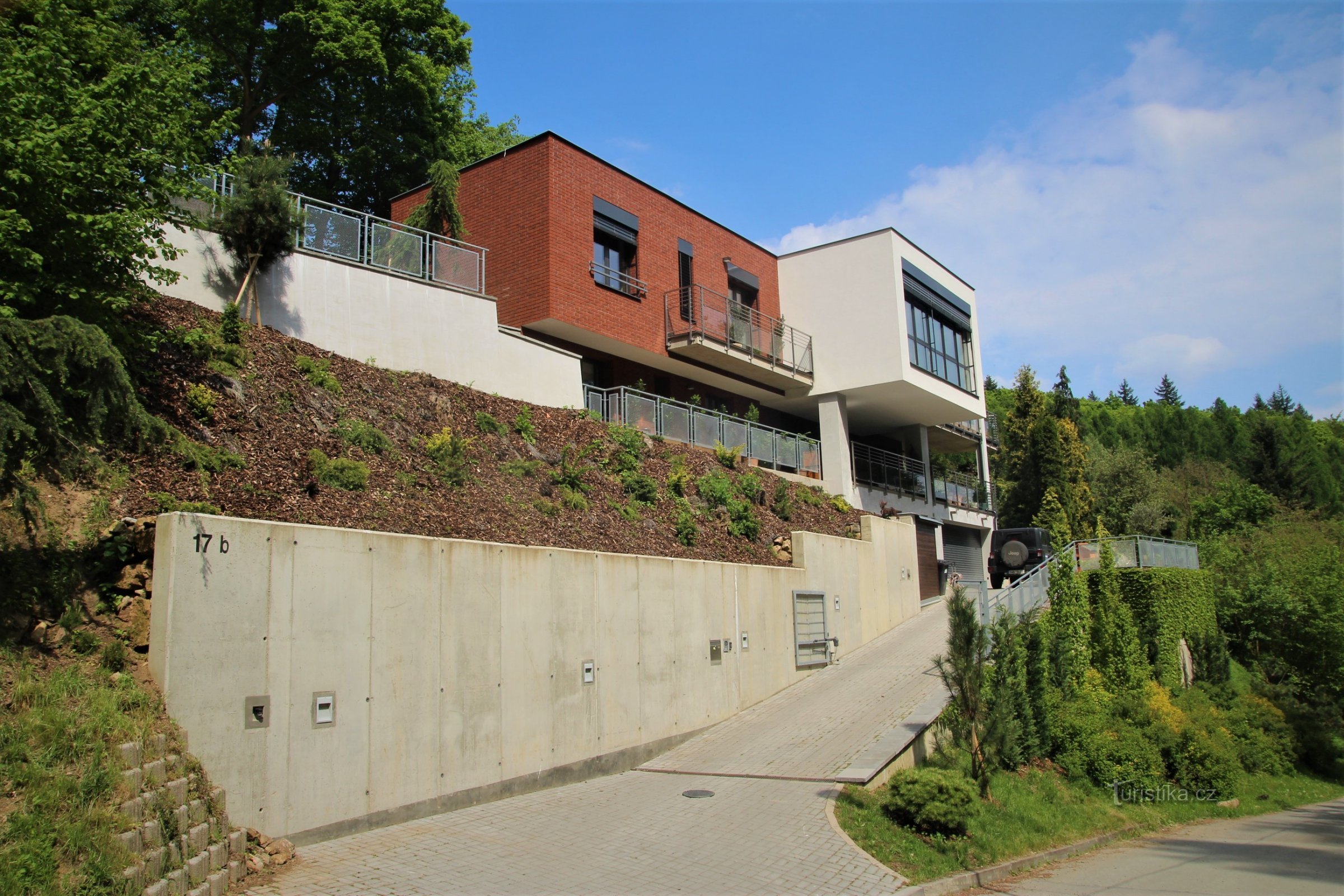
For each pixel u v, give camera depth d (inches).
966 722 502.0
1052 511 1547.7
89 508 336.2
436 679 391.2
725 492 782.5
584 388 780.6
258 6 999.0
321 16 968.9
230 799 303.6
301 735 330.6
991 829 446.6
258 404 464.8
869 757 494.6
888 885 344.8
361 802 351.3
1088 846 490.3
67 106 335.6
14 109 311.9
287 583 333.4
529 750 438.6
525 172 844.6
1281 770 816.9
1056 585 773.9
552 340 861.8
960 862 397.7
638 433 759.7
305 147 1144.8
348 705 350.3
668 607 561.3
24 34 356.5
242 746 310.0
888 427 1318.9
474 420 614.5
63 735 252.7
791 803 430.3
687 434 868.0
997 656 600.1
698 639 588.7
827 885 334.0
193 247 531.8
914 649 797.9
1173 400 5142.7
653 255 940.0
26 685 262.7
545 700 452.4
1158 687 807.7
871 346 1080.2
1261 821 629.0
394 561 378.3
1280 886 405.7
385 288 629.9
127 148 358.0
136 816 248.8
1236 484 1667.1
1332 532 1325.0
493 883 307.3
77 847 225.8
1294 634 1078.4
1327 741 880.9
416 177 1209.4
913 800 416.8
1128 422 3319.4
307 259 589.6
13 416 262.1
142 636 308.3
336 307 600.1
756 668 650.2
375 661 363.9
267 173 557.3
